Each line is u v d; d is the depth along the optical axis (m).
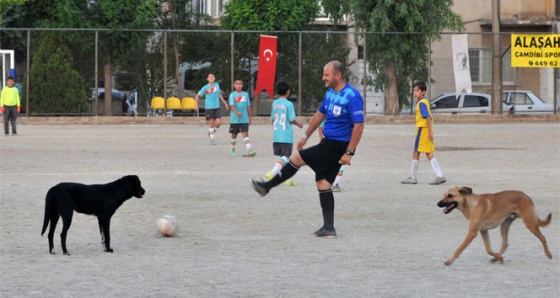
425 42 45.03
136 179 11.49
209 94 29.77
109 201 11.27
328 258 10.97
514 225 13.52
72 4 44.00
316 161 12.56
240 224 13.66
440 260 10.84
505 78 50.34
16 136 33.38
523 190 17.70
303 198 16.61
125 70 44.28
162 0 48.50
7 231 12.86
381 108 45.62
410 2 44.56
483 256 11.12
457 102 46.59
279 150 19.36
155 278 9.77
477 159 24.67
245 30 44.69
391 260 10.84
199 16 49.81
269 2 45.50
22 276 9.86
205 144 29.86
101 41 43.56
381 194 17.25
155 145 29.25
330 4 47.59
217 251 11.45
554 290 9.17
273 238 12.45
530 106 46.75
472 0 53.12
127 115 44.19
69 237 12.45
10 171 20.67
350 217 14.38
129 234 12.76
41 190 17.27
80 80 42.88
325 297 8.85
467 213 10.45
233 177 19.89
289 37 45.28
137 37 43.84
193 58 45.44
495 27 45.59
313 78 45.31
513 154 26.20
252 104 46.03
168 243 12.04
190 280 9.66
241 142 30.88
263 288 9.26
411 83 45.38
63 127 39.91
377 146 29.17
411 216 14.50
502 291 9.12
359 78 48.12
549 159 24.56
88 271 10.16
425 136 18.80
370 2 45.59
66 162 23.02
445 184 18.84
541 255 11.16
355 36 46.53
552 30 54.53
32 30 42.22
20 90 46.59
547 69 49.78
